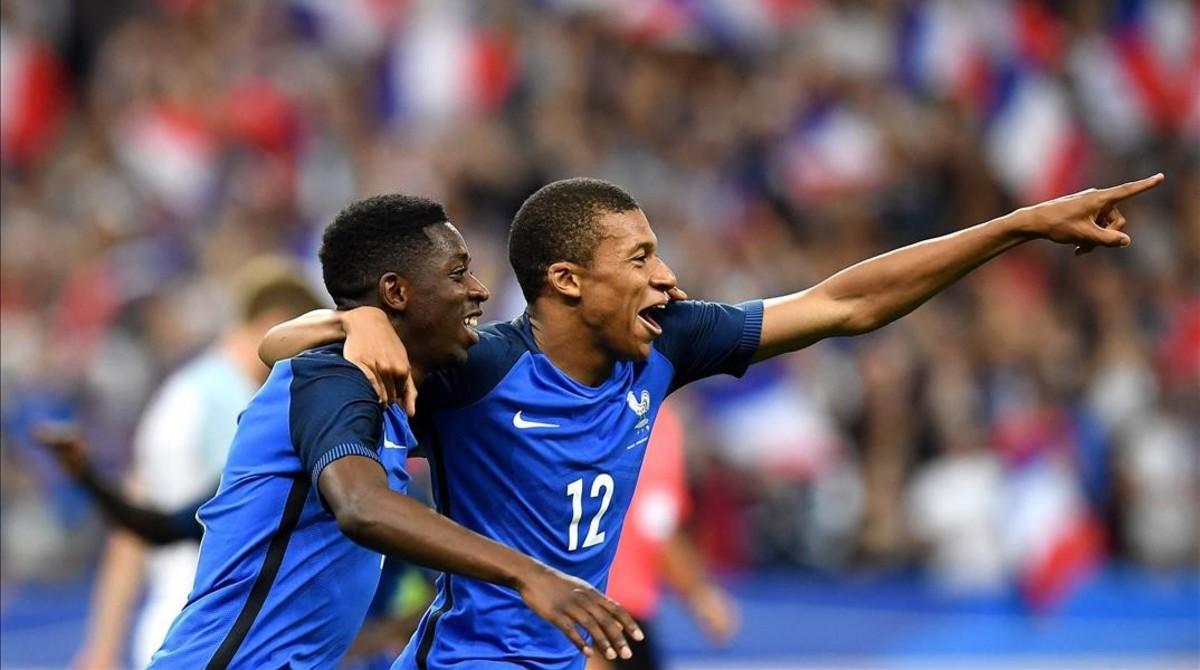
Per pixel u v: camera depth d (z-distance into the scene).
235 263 44.59
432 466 16.12
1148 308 45.31
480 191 46.12
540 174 46.53
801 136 48.38
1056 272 45.44
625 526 24.80
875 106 49.28
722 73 50.53
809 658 35.59
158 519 20.22
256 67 51.28
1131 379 41.81
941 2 50.47
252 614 14.71
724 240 44.66
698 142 48.56
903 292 16.39
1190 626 36.62
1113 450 40.41
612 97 49.47
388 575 20.86
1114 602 36.81
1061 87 49.91
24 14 55.00
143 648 24.19
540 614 13.01
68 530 38.62
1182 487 40.28
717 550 37.66
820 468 39.19
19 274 46.94
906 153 48.53
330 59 51.19
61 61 56.09
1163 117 51.28
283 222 46.97
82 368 41.97
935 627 36.12
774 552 38.12
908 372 40.22
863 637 35.97
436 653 16.09
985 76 49.81
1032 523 37.59
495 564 13.12
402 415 15.18
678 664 35.31
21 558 38.44
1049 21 51.53
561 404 15.81
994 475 38.38
